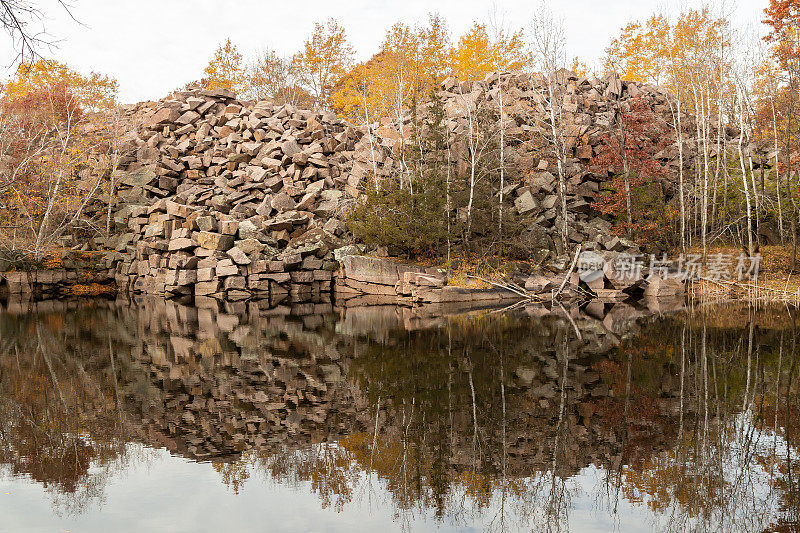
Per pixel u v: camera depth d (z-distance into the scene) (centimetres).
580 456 1002
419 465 970
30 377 1570
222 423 1188
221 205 3956
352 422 1188
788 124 3331
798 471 930
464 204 3472
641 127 3859
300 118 4819
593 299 3300
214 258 3553
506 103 4319
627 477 919
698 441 1059
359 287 3603
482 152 3581
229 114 4800
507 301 3241
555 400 1316
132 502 841
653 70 5294
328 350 1900
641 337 2067
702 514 795
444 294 3177
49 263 3778
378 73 4409
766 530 748
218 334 2230
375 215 3403
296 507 827
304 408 1283
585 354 1794
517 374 1554
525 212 3681
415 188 3481
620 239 3469
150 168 4350
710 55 3634
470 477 929
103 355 1856
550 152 3978
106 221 4159
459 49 5081
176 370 1642
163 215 3850
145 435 1122
